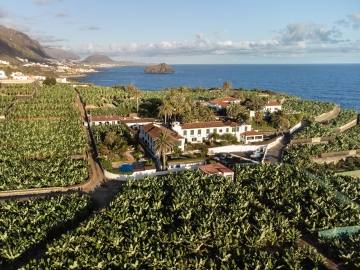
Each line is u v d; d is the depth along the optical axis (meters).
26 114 109.88
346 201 50.00
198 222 41.69
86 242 37.66
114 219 42.28
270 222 42.25
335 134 96.00
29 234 41.16
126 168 68.25
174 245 38.72
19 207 47.81
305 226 44.69
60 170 63.38
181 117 97.81
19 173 60.56
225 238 38.72
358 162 78.75
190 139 85.81
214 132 87.62
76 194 53.47
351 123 128.62
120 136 85.50
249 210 46.16
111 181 63.84
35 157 71.62
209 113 97.44
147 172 65.38
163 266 35.16
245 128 90.38
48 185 59.00
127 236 39.59
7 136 81.38
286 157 75.00
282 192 53.56
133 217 43.69
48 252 35.69
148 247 37.31
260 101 119.06
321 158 79.31
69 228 45.56
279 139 92.44
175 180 55.81
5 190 56.56
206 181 56.44
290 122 106.19
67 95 147.88
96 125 97.94
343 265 37.91
